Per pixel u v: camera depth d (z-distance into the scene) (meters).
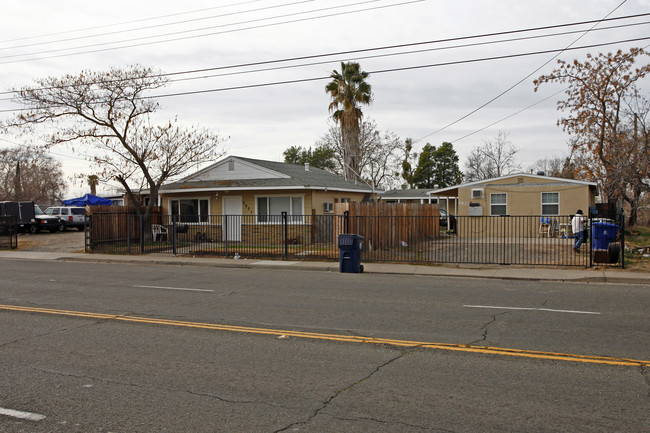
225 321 8.47
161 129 24.53
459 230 30.08
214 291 11.84
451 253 20.22
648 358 6.23
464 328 7.91
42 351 6.67
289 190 25.03
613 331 7.68
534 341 7.09
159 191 26.11
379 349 6.70
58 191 59.81
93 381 5.49
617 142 21.72
